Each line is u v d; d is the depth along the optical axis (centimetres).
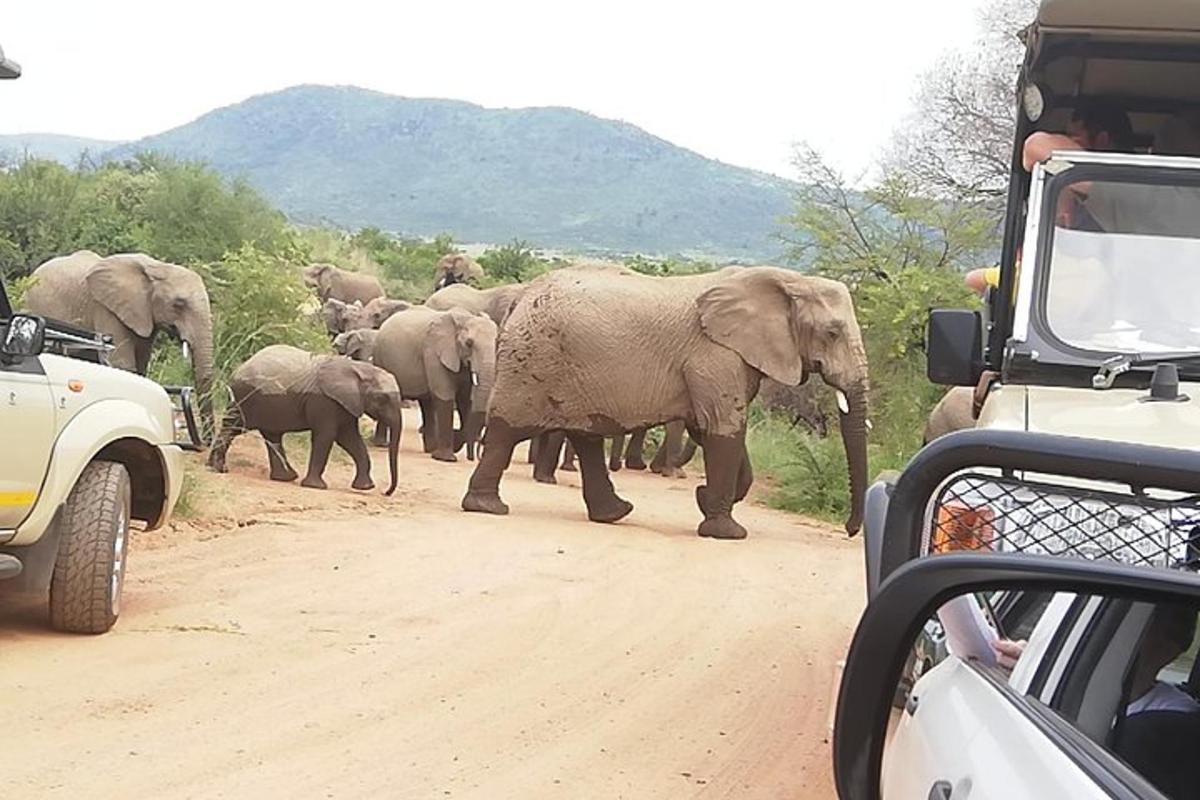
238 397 1844
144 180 3475
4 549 855
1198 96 780
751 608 1128
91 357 1006
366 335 2767
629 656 923
